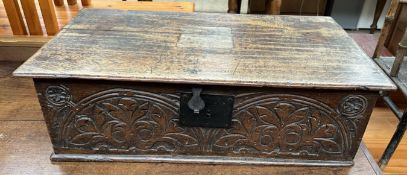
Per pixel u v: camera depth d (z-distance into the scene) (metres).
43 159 0.75
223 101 0.67
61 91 0.65
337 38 0.82
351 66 0.70
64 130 0.71
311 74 0.66
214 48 0.75
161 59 0.69
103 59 0.68
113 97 0.67
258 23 0.90
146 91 0.66
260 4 2.10
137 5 1.33
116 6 1.33
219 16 0.93
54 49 0.71
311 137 0.72
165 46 0.74
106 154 0.75
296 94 0.66
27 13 1.07
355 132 0.71
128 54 0.70
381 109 1.47
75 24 0.83
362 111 0.68
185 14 0.93
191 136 0.72
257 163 0.75
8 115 0.89
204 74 0.64
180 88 0.65
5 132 0.83
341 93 0.66
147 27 0.83
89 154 0.75
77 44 0.73
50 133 0.71
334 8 2.09
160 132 0.72
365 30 2.13
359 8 2.07
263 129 0.71
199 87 0.65
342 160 0.76
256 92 0.66
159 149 0.74
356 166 0.77
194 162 0.75
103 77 0.62
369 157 0.80
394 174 1.13
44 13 1.07
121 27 0.83
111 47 0.73
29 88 1.01
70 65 0.65
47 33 1.12
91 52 0.70
